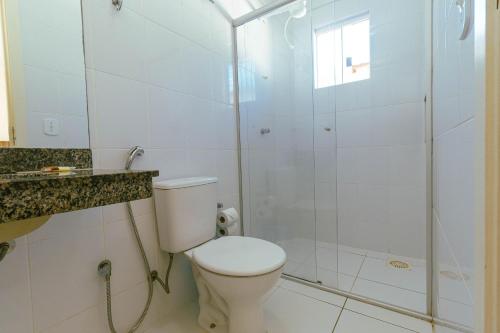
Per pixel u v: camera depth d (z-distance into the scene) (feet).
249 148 6.19
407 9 5.73
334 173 6.33
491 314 1.07
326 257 6.07
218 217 4.98
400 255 6.16
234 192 5.88
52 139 2.91
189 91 4.65
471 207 1.79
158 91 4.06
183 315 4.33
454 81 2.41
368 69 6.29
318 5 6.55
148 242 3.93
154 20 3.99
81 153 3.13
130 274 3.69
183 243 3.87
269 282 3.21
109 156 3.41
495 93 1.03
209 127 5.14
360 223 6.60
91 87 3.23
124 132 3.59
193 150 4.75
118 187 1.92
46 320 2.85
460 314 2.35
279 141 6.72
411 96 5.82
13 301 2.62
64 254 2.99
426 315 4.04
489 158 1.07
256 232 6.38
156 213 3.95
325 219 6.44
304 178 6.55
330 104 6.33
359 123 6.46
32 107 2.79
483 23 1.12
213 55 5.23
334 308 4.39
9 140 2.64
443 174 3.18
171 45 4.28
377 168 6.31
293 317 4.16
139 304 3.81
